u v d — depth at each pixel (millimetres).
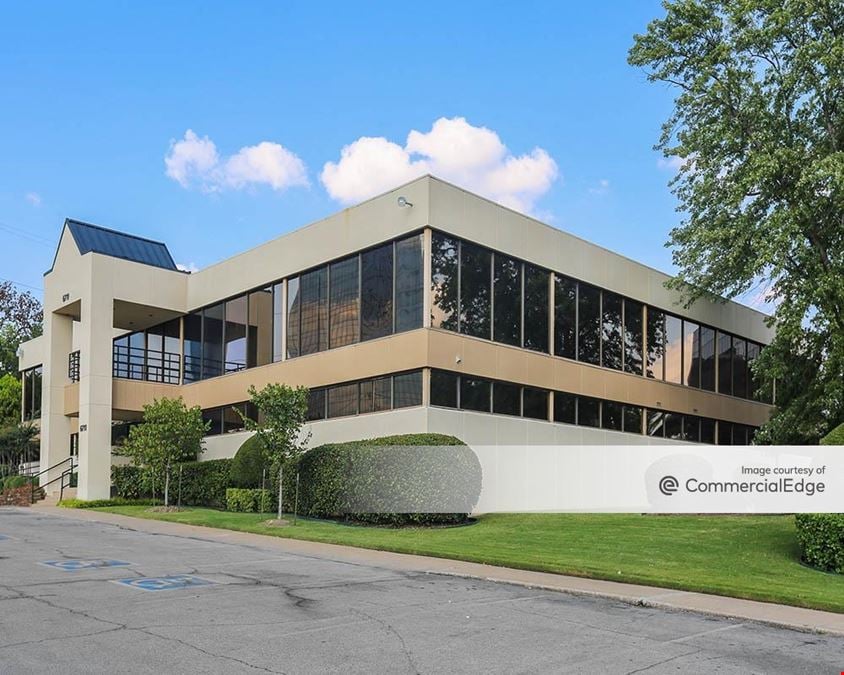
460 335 22000
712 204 25141
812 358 24719
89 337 27438
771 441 24516
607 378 27484
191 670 6805
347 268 23828
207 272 29266
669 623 9492
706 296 28484
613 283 28203
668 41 25078
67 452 30438
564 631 8805
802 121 24234
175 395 29781
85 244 29812
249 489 24062
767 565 13898
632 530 18297
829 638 8938
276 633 8227
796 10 22672
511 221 24156
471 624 8984
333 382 23641
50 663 6930
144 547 15609
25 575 11727
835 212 22969
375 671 6945
